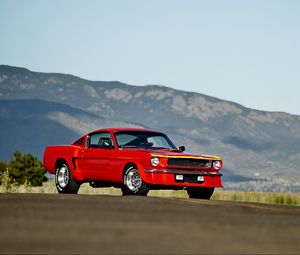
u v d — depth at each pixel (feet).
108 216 56.24
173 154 94.94
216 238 45.52
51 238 43.50
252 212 67.26
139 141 100.78
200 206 71.56
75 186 106.11
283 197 146.30
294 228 53.88
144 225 50.78
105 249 39.65
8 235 44.62
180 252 39.42
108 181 99.86
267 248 42.68
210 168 97.50
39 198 77.30
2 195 82.94
